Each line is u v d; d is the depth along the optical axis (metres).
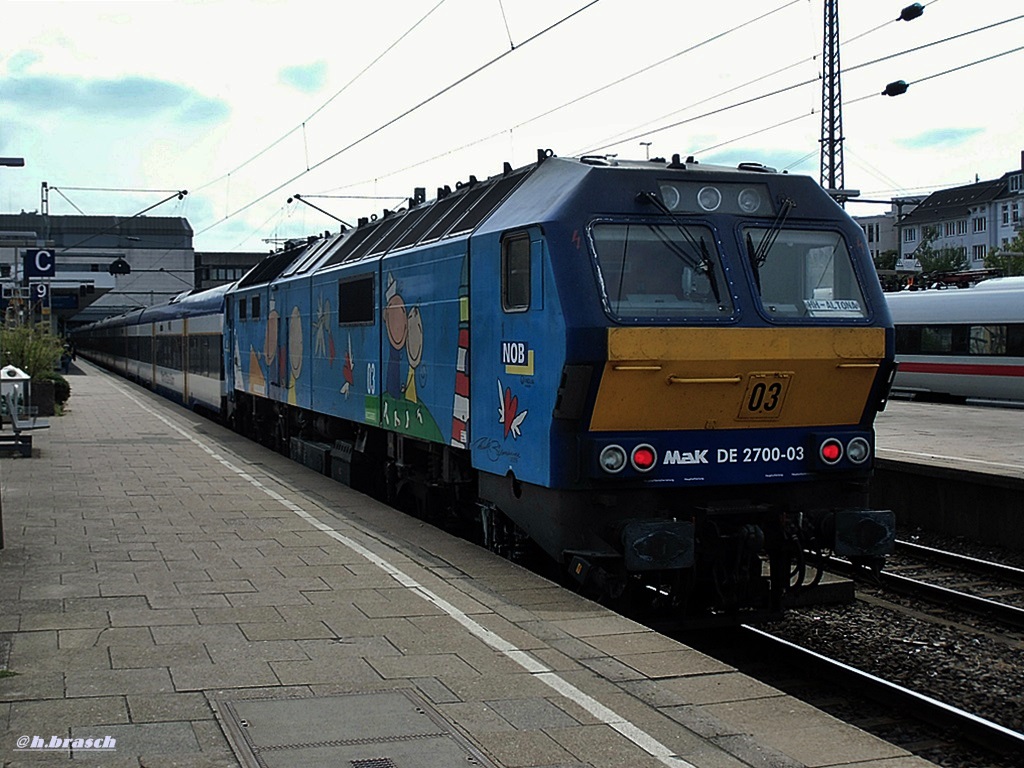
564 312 7.71
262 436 19.89
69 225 67.31
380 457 13.24
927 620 9.38
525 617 7.19
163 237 69.00
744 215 8.39
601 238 7.98
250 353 20.14
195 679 5.81
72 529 10.38
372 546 9.59
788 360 8.05
